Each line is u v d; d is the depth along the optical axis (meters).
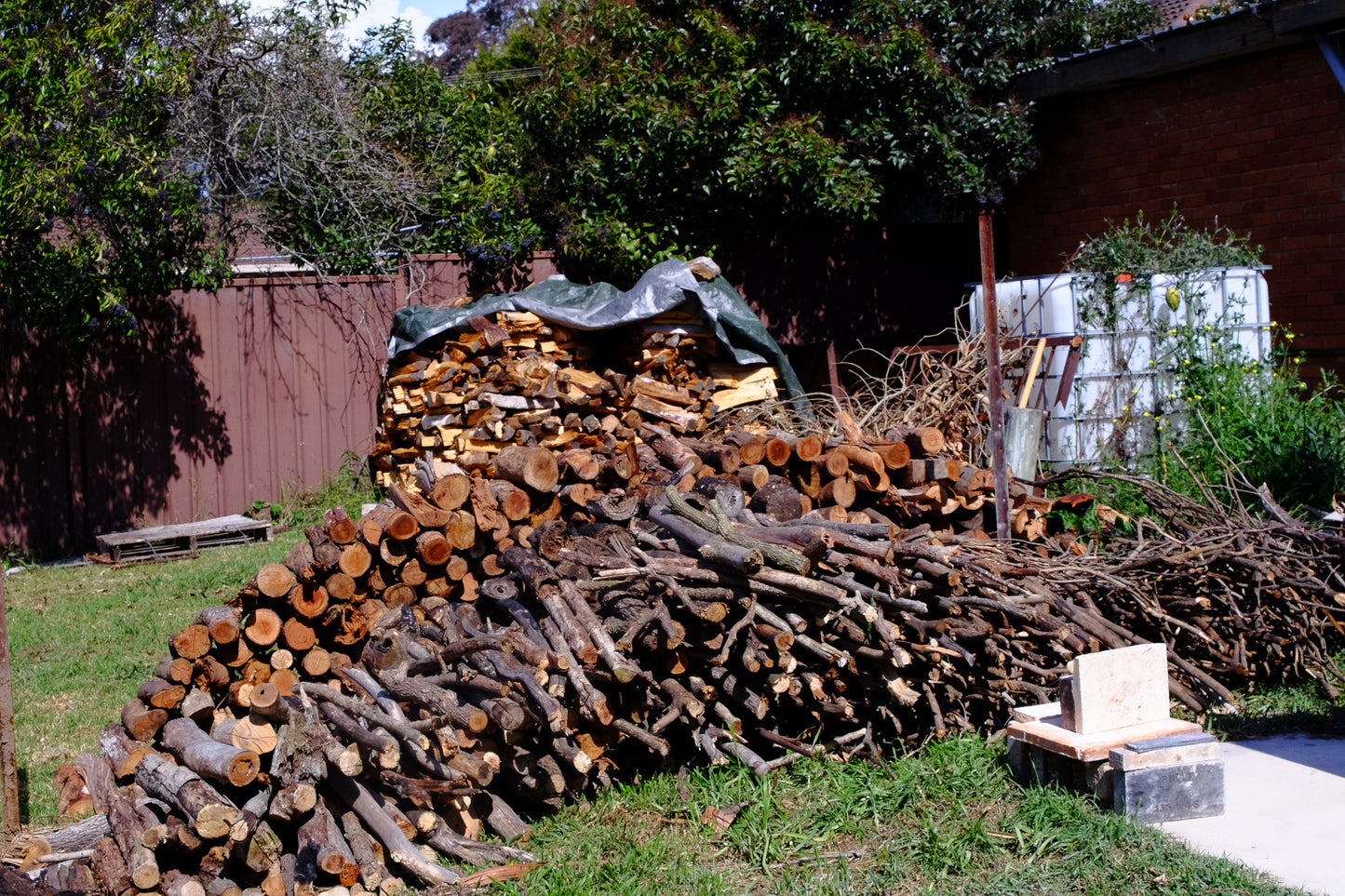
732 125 12.32
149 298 10.54
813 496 6.16
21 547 10.16
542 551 5.14
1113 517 6.93
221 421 10.94
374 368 11.62
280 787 4.10
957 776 4.68
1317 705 5.48
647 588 4.72
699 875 4.07
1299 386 9.41
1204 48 10.84
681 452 6.50
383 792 4.34
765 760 4.97
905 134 12.84
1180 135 11.66
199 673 4.59
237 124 11.81
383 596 5.12
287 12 12.20
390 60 13.88
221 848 3.88
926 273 14.41
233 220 12.00
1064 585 5.60
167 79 10.34
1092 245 10.74
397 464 10.91
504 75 18.23
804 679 4.85
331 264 12.25
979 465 7.79
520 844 4.43
